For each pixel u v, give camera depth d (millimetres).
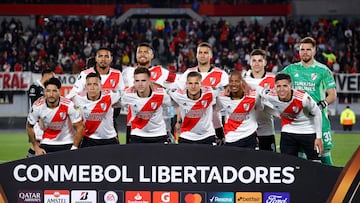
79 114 10211
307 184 8375
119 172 8484
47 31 37375
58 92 10180
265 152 8383
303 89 10977
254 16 40781
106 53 11258
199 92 10203
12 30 37469
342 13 40156
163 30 37875
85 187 8508
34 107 10320
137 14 39781
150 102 10266
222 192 8430
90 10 40344
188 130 10438
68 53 35219
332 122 28047
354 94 30672
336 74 30797
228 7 40625
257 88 10539
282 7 40594
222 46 36438
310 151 10453
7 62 34531
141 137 10477
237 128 10414
